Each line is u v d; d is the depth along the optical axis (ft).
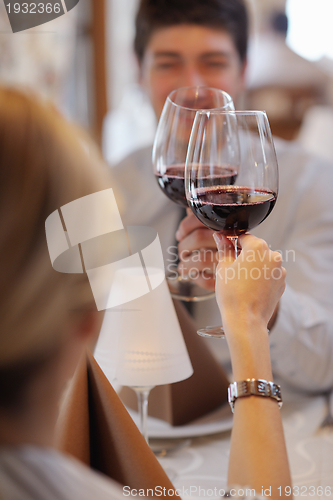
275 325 3.32
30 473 1.17
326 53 12.59
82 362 1.82
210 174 2.34
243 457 1.65
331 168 5.29
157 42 4.97
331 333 3.51
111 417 1.77
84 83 12.37
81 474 1.25
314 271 4.75
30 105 1.30
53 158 1.27
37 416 1.28
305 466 2.47
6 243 1.20
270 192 2.28
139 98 12.05
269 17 12.55
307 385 3.44
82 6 11.95
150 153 5.74
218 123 2.31
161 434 2.68
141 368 2.36
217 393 2.90
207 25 4.82
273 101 12.88
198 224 3.03
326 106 12.83
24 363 1.24
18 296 1.21
